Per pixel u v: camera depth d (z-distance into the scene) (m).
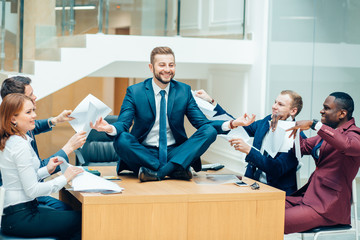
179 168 3.51
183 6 6.26
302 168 5.93
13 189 2.99
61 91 12.98
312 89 5.83
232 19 6.66
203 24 6.42
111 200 3.01
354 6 5.14
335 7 5.43
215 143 7.75
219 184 3.45
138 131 3.62
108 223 3.01
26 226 3.02
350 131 3.59
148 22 6.12
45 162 3.42
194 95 4.14
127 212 3.04
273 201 3.32
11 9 5.55
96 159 5.59
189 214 3.15
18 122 2.95
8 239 2.99
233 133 3.69
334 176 3.58
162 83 3.58
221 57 6.53
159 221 3.10
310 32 5.82
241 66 7.05
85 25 5.89
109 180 3.47
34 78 5.68
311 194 3.62
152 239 3.09
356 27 5.11
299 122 3.49
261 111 6.64
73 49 5.80
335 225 3.58
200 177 3.65
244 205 3.25
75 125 3.34
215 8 6.47
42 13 5.79
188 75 7.89
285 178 3.90
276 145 3.56
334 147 3.46
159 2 6.14
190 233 3.16
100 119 3.30
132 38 5.99
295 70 6.09
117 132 3.45
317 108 5.75
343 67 5.32
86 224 2.98
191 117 3.71
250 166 4.07
